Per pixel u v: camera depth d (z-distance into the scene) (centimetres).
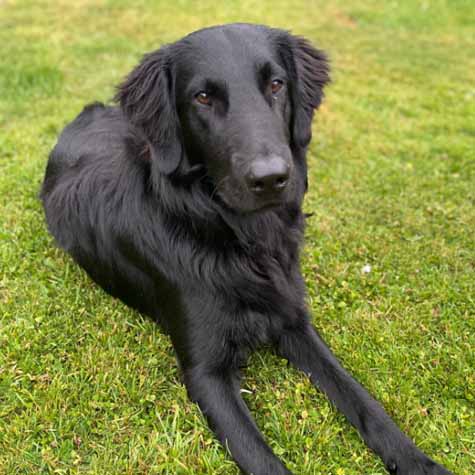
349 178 125
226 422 70
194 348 76
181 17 237
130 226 83
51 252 99
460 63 203
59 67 177
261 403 76
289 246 83
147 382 77
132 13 240
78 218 91
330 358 78
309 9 257
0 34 207
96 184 89
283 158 67
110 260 88
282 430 72
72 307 89
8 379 77
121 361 80
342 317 88
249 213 72
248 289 78
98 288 93
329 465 68
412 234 108
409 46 219
